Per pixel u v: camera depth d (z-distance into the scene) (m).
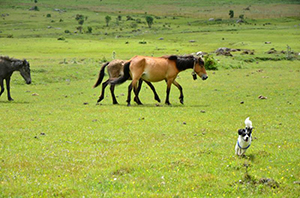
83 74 42.66
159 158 12.21
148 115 20.17
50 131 16.58
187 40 105.50
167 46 86.62
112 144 14.40
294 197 9.21
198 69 24.25
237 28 133.88
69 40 108.75
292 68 47.19
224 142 14.33
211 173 10.84
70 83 38.06
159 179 10.32
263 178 10.06
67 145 14.22
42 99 28.09
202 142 14.45
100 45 91.44
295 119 18.59
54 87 35.06
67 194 9.21
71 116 20.19
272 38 96.50
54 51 79.62
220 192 9.53
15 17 186.12
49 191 9.30
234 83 34.62
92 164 11.73
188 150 13.26
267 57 56.12
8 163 11.73
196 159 12.02
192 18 187.62
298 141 14.30
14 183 9.84
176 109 22.12
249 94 28.11
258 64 51.25
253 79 36.94
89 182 10.06
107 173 10.80
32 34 133.75
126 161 11.95
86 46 89.50
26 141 14.74
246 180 10.13
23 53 74.19
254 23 154.75
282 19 162.75
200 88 32.34
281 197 9.20
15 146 13.98
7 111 21.89
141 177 10.52
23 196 9.01
